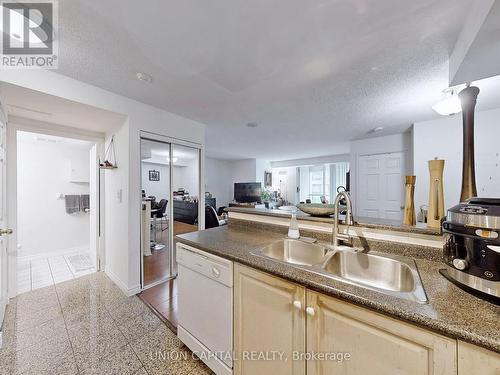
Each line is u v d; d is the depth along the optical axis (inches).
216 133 155.3
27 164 141.0
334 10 46.7
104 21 49.9
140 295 95.7
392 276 47.6
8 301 88.6
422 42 57.5
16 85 65.9
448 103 79.8
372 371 32.2
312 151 231.9
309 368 38.8
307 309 38.9
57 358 60.9
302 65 68.3
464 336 24.5
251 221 81.0
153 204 106.8
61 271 122.0
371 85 81.7
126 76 75.3
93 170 129.9
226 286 52.3
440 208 47.3
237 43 57.7
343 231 58.6
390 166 157.8
